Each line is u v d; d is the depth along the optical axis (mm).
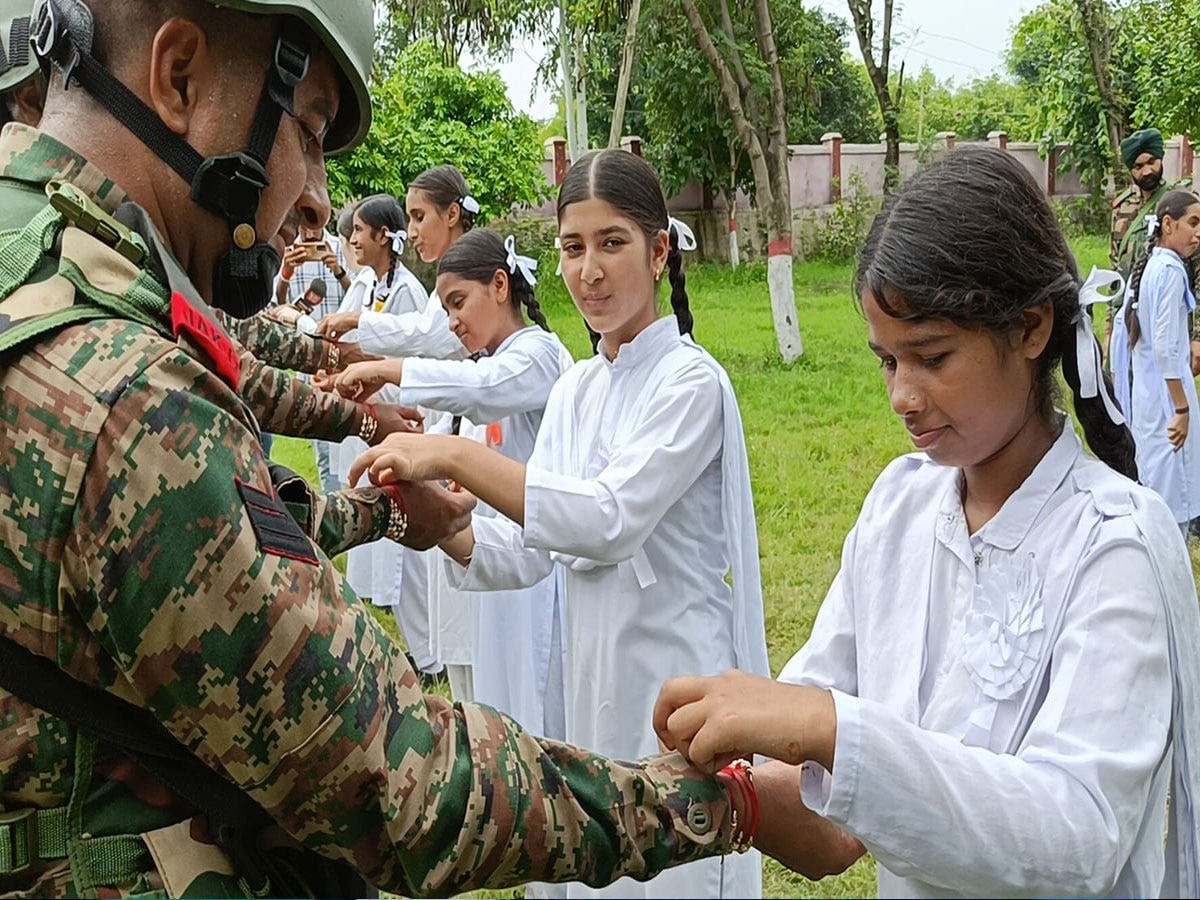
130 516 1103
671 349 2453
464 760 1231
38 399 1119
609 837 1304
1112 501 1330
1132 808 1204
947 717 1380
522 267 3465
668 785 1372
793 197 10258
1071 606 1308
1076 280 1369
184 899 1226
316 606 1167
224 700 1129
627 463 2211
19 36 1503
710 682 1316
